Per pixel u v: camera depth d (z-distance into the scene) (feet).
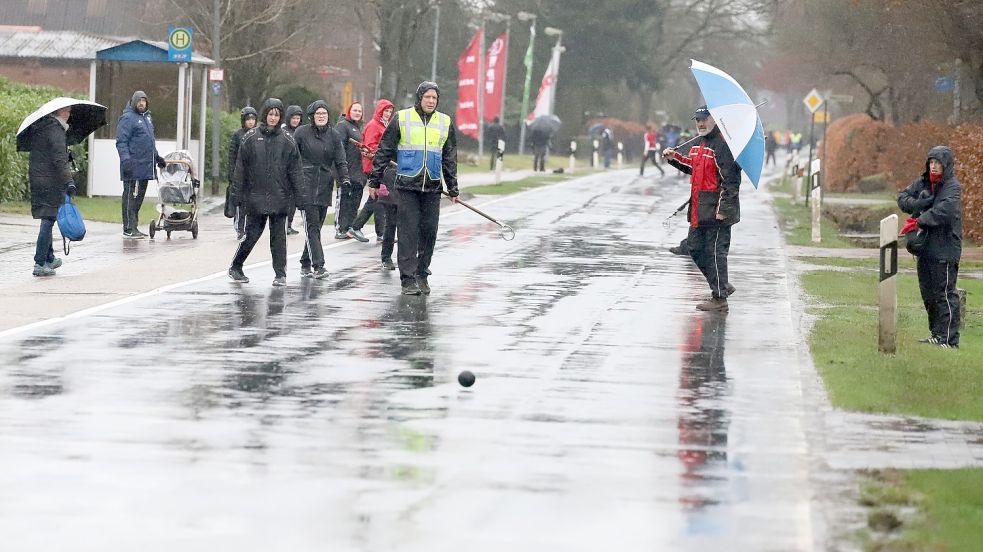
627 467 72.23
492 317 127.85
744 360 107.14
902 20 326.24
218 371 96.94
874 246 241.76
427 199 142.51
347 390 91.45
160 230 199.41
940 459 75.41
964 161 246.68
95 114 162.09
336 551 57.06
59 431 77.46
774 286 160.35
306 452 73.82
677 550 58.03
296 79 476.95
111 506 63.00
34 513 61.72
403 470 70.44
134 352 103.76
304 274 155.43
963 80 360.89
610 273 168.55
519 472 70.64
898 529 61.31
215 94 291.58
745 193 400.88
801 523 62.18
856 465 73.61
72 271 156.97
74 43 355.36
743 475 71.00
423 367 100.73
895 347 111.24
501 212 272.10
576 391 93.09
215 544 57.72
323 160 174.40
